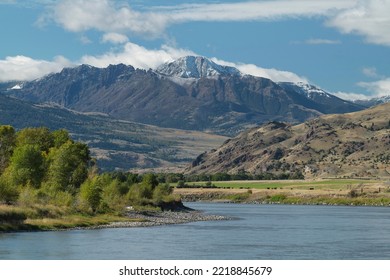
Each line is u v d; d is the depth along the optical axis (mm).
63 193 185750
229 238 142500
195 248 118562
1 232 134375
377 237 151875
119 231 152500
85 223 163250
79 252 106188
